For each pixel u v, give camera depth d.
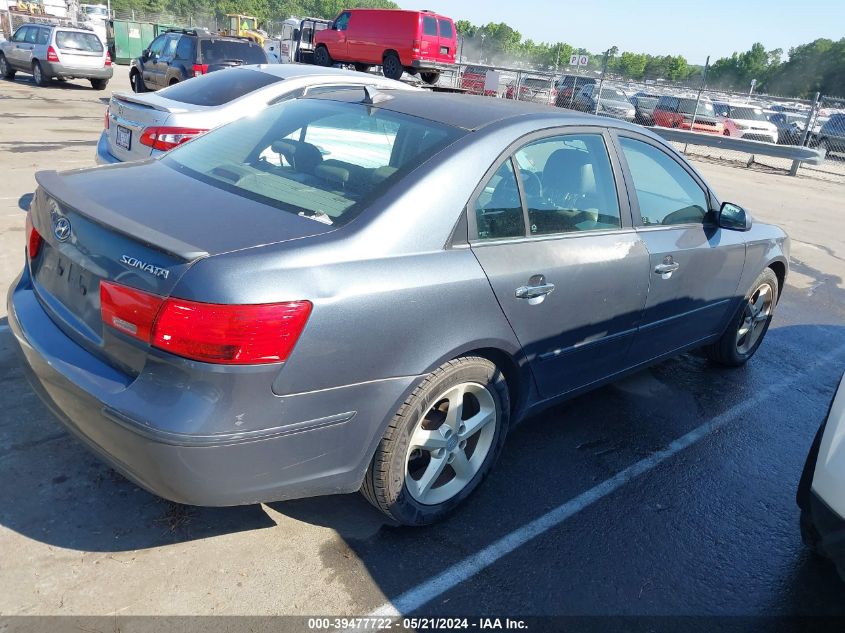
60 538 2.58
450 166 2.67
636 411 4.14
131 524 2.70
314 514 2.88
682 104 21.89
